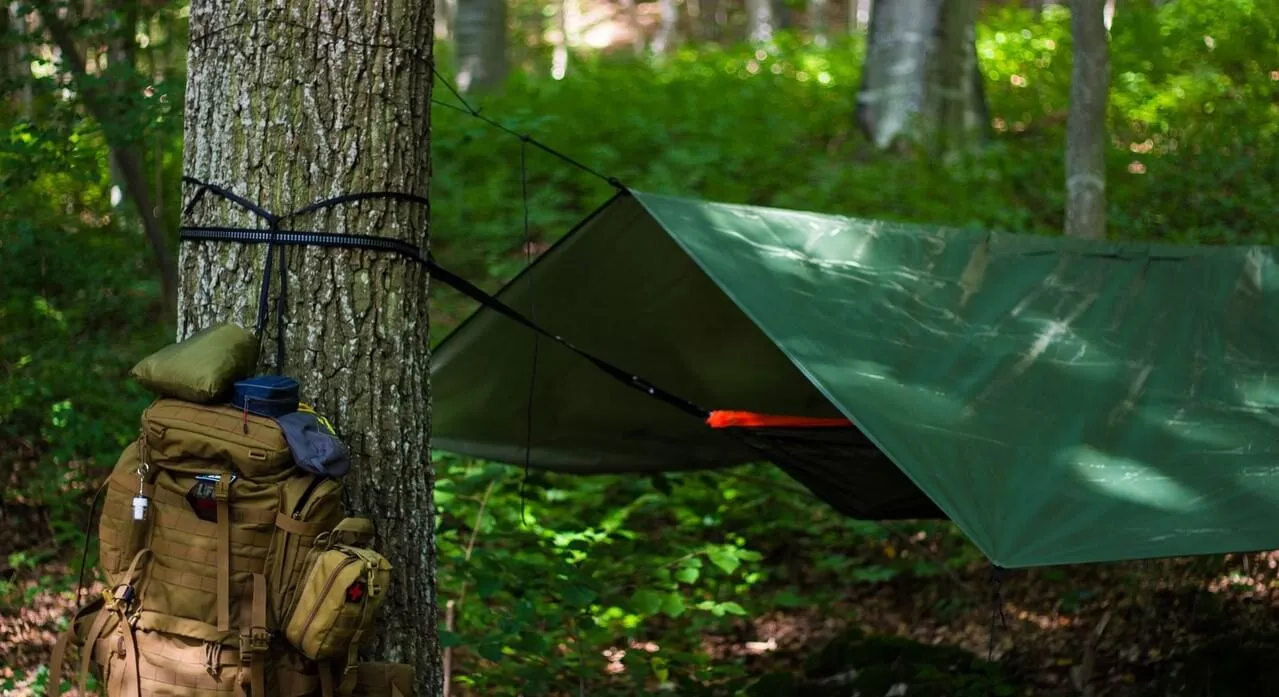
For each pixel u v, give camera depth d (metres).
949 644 5.45
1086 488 3.00
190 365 2.54
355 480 2.92
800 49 16.28
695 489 6.27
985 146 11.41
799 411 5.13
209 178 2.92
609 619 5.27
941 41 11.59
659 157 11.02
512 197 10.62
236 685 2.47
